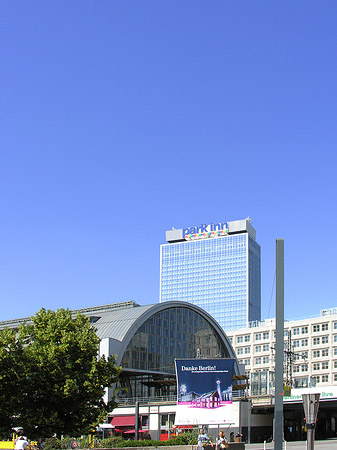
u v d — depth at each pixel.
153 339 94.00
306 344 151.75
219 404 43.41
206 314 106.31
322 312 155.25
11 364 44.41
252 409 75.25
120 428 80.06
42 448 44.19
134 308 98.06
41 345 47.91
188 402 43.38
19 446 38.44
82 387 47.03
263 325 165.00
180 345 99.44
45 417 45.25
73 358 47.31
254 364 159.38
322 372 146.12
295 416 85.06
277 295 20.28
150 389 95.00
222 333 108.94
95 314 102.56
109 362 49.53
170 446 45.69
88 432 46.75
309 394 19.23
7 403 43.84
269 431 78.06
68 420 46.81
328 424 89.44
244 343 163.50
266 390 76.88
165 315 98.06
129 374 91.69
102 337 89.19
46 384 45.41
